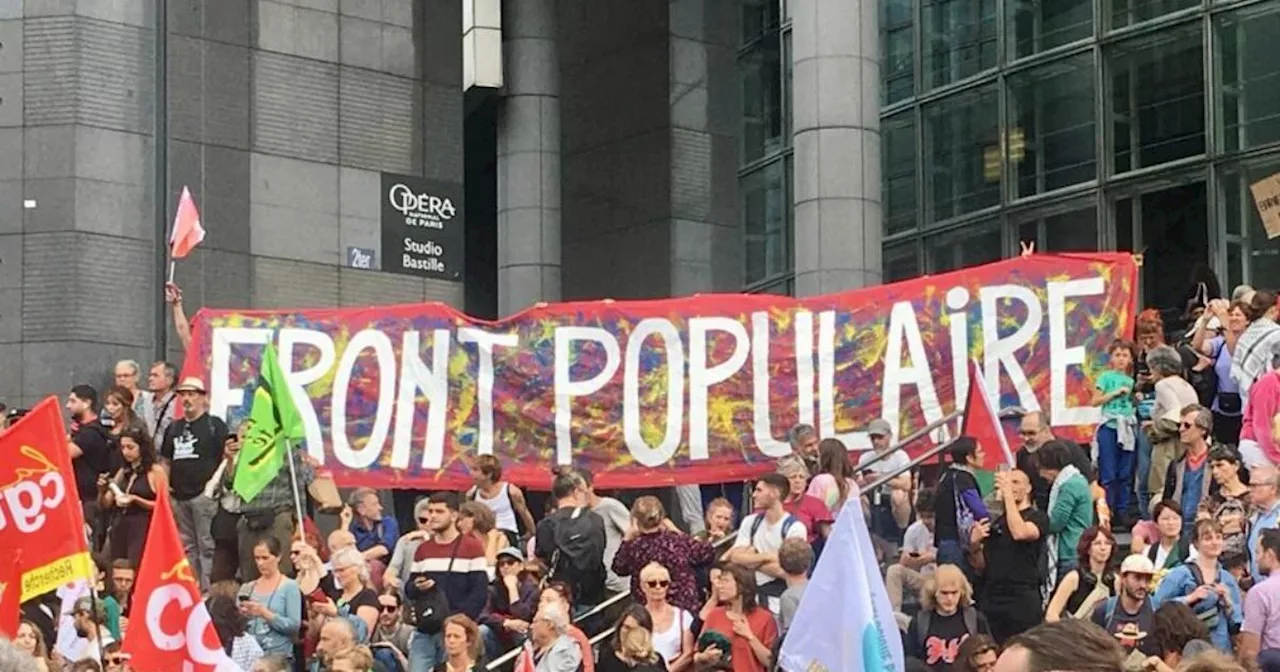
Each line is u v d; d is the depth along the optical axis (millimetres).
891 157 29875
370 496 16469
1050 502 14109
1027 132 27750
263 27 21922
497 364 17688
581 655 12742
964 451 14102
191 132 21328
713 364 17359
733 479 17234
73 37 20844
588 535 14664
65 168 20719
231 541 15672
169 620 10133
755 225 31000
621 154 31484
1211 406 16359
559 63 32406
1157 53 26109
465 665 12938
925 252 29125
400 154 22719
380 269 22406
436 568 14320
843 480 14586
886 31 30188
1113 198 26469
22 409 20469
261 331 17781
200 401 16188
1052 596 13859
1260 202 24266
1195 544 12953
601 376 17531
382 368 17750
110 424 17094
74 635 13375
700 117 31047
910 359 16938
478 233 35031
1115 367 16359
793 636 8586
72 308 20562
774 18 30859
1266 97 24812
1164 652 11391
